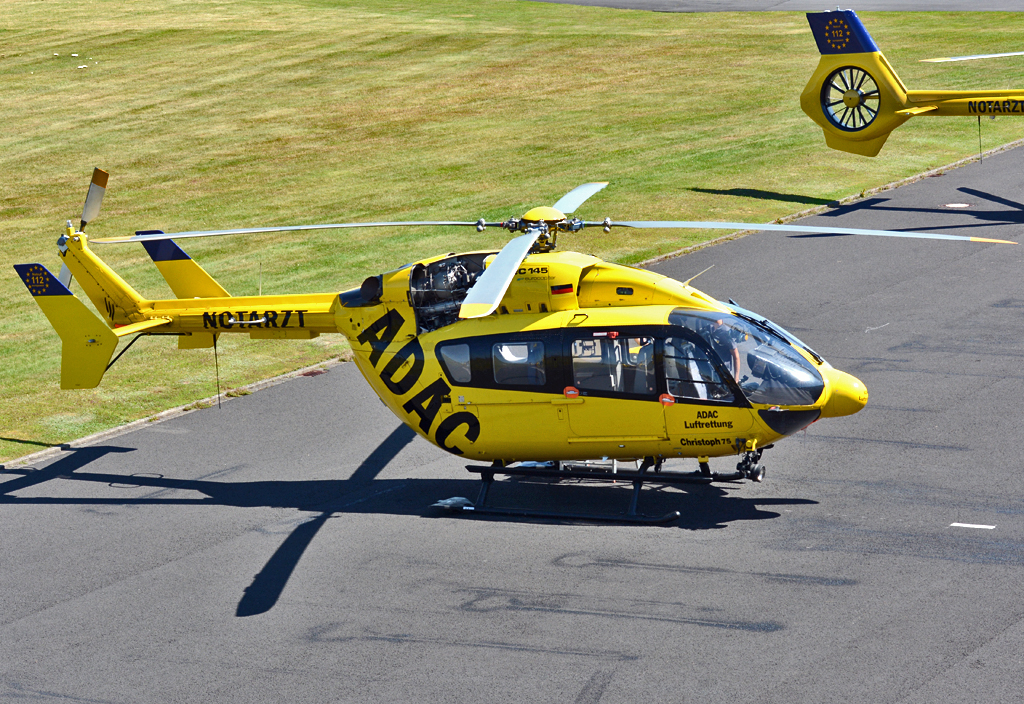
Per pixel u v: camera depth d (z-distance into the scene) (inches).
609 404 1910.7
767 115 5605.3
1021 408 2285.9
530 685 1434.5
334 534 1958.7
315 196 4726.9
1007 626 1487.5
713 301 1940.2
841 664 1424.7
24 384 2891.2
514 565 1786.4
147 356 3048.7
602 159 5012.3
